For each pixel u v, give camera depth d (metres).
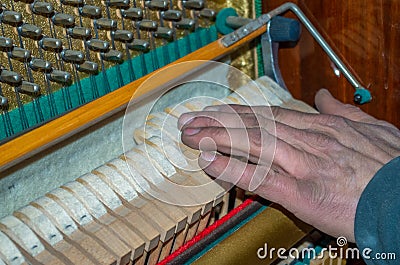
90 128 0.89
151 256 0.78
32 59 0.85
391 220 0.69
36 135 0.78
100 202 0.77
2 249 0.69
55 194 0.76
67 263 0.70
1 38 0.80
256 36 1.03
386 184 0.71
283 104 1.01
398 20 0.99
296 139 0.77
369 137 0.79
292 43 1.09
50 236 0.72
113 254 0.71
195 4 1.01
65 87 0.90
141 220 0.75
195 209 0.78
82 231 0.74
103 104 0.84
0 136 0.83
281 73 1.12
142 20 0.96
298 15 1.04
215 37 1.08
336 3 1.02
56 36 0.88
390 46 1.01
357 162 0.75
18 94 0.85
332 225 0.75
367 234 0.71
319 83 1.09
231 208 0.93
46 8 0.83
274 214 0.82
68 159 0.88
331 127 0.80
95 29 0.92
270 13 1.02
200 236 0.80
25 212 0.74
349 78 1.03
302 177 0.74
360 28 1.02
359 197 0.73
